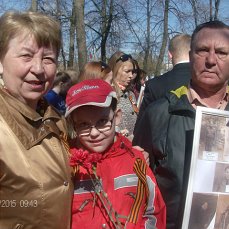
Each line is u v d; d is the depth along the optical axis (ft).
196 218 7.54
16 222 5.84
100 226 6.96
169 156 8.09
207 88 7.93
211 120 7.54
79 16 37.83
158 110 8.43
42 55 6.31
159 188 8.25
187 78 13.79
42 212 5.95
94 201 7.02
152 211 7.50
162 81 13.96
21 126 6.04
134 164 7.39
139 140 8.87
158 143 8.29
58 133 6.57
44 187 5.95
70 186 6.48
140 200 7.20
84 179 7.09
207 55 7.72
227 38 7.70
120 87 16.78
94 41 69.26
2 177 5.77
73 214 7.01
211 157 7.54
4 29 6.20
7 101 6.05
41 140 6.20
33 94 6.32
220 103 8.16
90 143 7.29
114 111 7.51
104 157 7.30
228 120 7.61
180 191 7.95
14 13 6.33
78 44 38.04
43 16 6.42
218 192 7.59
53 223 6.08
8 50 6.22
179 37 14.56
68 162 6.61
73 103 7.19
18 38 6.18
